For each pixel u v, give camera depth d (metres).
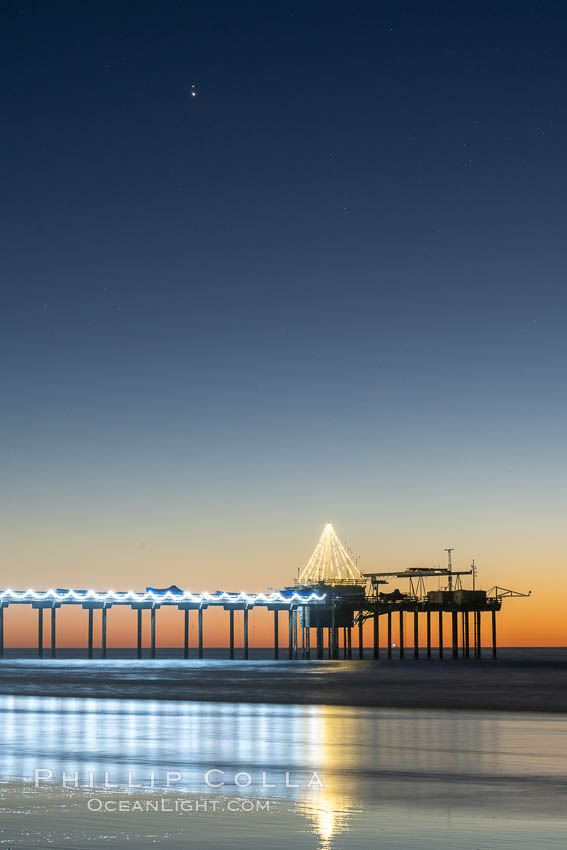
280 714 63.53
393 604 180.62
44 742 45.84
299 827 25.98
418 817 27.48
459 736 49.19
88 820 26.77
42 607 179.88
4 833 25.05
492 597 181.50
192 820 26.84
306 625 180.12
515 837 24.89
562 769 37.19
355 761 39.25
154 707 69.94
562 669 156.88
